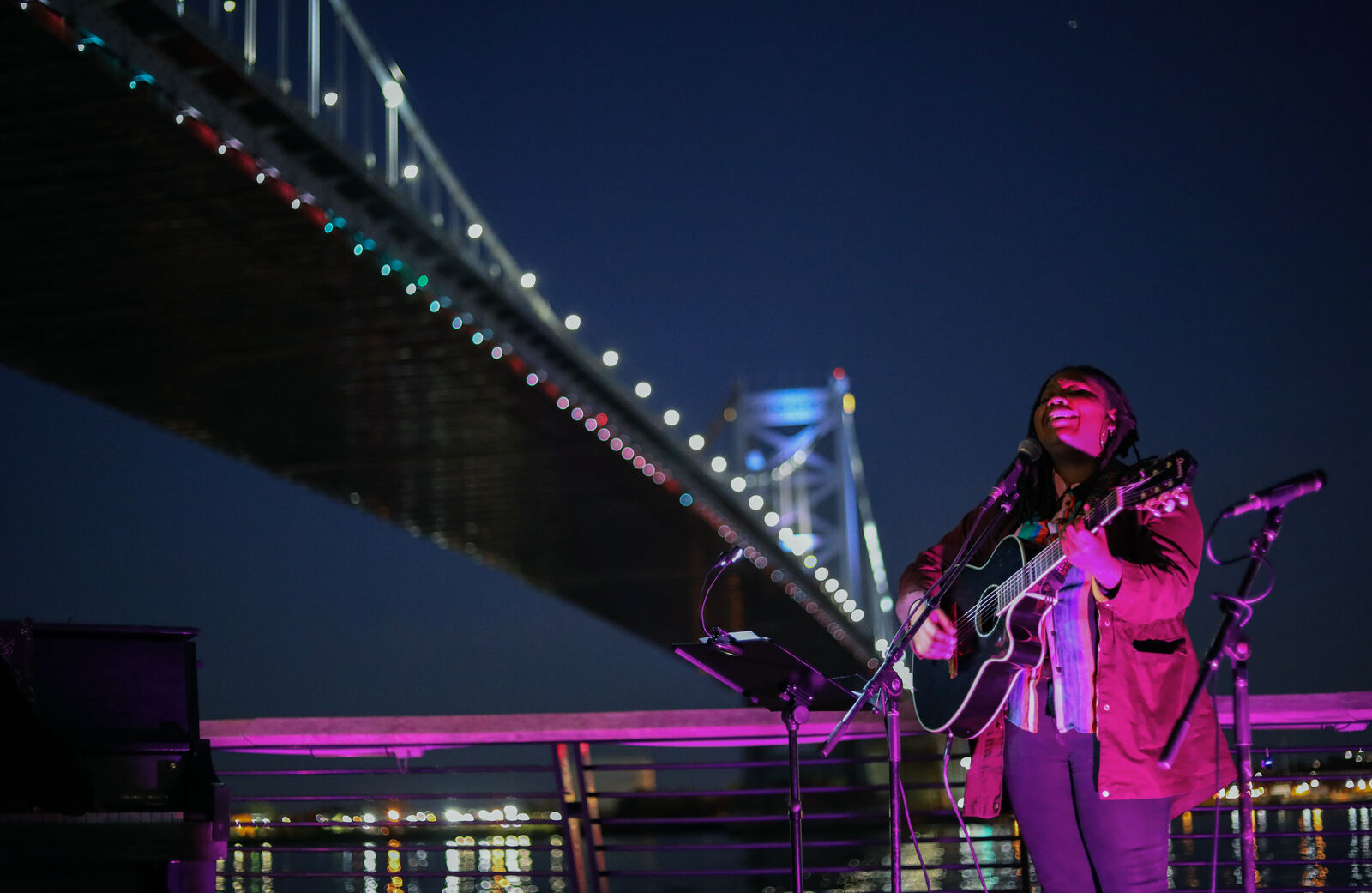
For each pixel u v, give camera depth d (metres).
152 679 2.97
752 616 37.91
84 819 2.74
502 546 39.81
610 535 37.78
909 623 2.80
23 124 17.55
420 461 33.19
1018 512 2.79
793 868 2.97
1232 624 2.35
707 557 37.97
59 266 22.47
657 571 39.81
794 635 39.38
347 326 25.06
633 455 30.59
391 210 22.25
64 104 17.03
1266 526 2.41
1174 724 2.41
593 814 3.96
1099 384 2.73
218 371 27.61
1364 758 3.65
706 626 2.92
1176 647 2.54
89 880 2.79
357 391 28.48
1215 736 2.52
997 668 2.63
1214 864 2.65
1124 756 2.46
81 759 2.83
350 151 20.91
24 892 2.71
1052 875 2.65
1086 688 2.57
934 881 6.07
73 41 15.71
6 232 20.97
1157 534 2.52
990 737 2.77
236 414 30.52
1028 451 2.71
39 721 2.72
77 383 27.97
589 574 41.22
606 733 3.88
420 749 4.07
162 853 2.81
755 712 3.80
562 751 3.96
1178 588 2.43
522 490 34.72
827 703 2.98
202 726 4.03
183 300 24.17
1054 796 2.62
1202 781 2.48
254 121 19.14
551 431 30.25
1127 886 2.51
